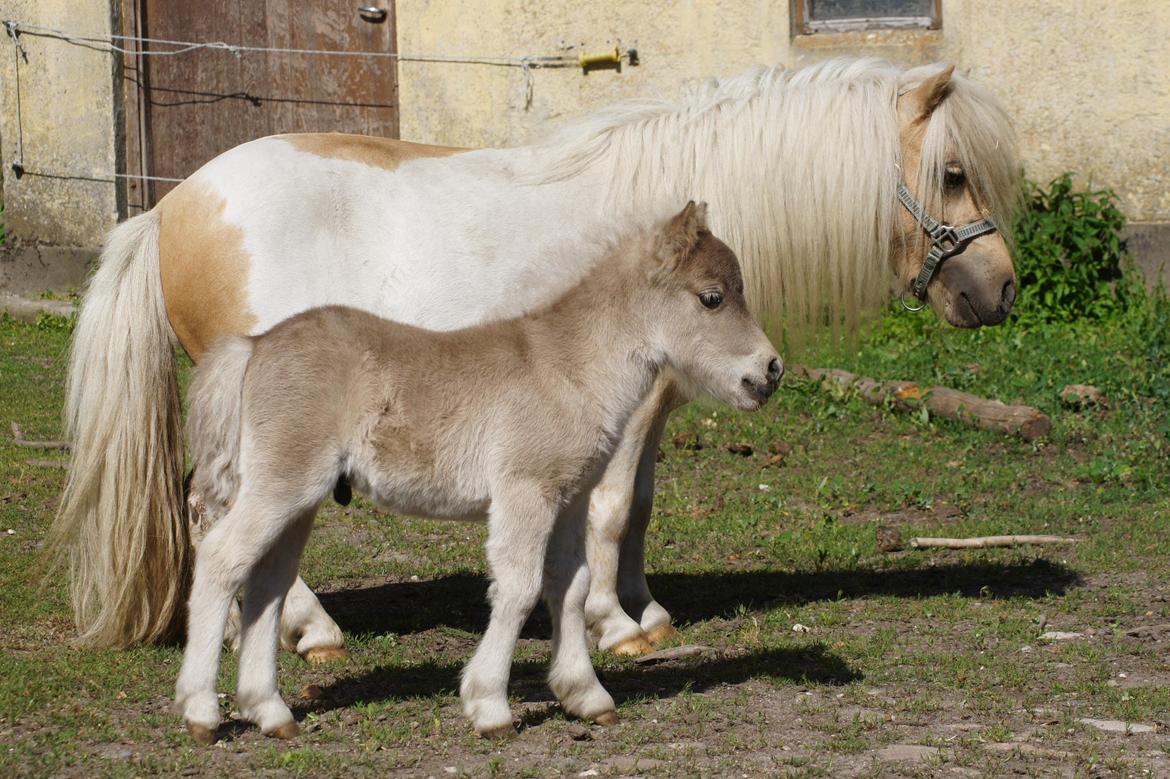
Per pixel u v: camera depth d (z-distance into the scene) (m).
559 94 14.92
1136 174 13.88
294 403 4.73
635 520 6.49
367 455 4.83
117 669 5.64
